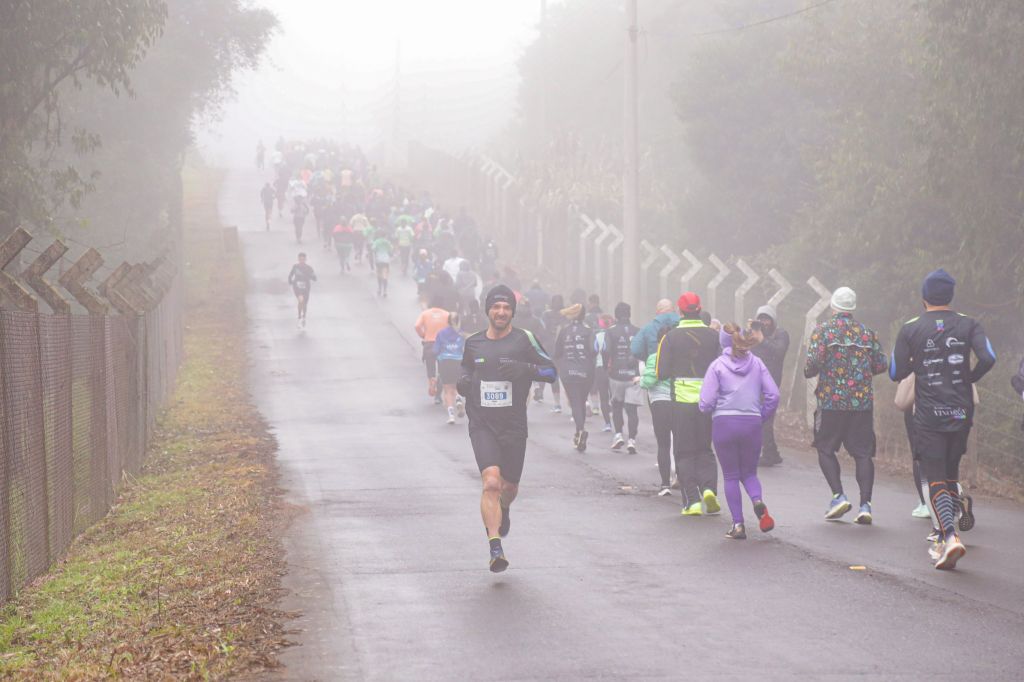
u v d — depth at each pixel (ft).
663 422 63.82
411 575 43.06
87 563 50.14
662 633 34.40
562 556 46.47
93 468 61.16
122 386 72.54
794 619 35.83
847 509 53.42
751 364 50.44
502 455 43.16
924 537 49.93
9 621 40.19
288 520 56.49
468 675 30.35
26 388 46.11
